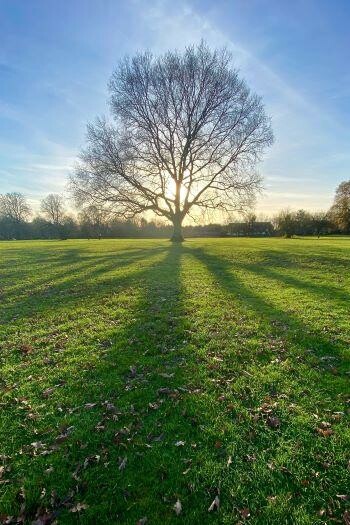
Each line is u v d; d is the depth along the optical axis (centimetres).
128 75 3434
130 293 1238
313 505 339
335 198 7769
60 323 927
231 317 923
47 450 424
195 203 3962
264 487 361
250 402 514
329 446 416
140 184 3703
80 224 8012
